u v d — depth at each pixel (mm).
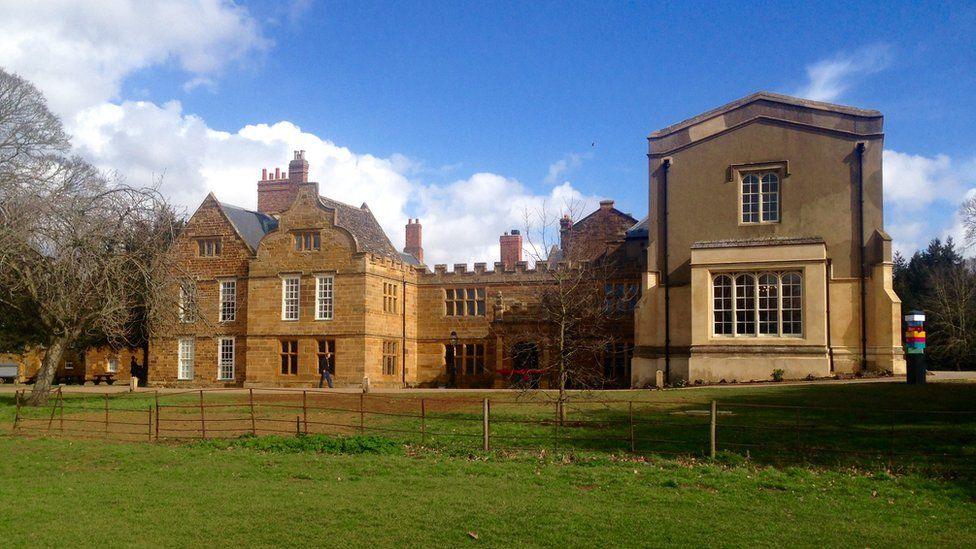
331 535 11383
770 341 33719
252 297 46656
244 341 47438
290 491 14195
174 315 31266
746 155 37094
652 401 25000
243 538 11266
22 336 43312
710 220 37375
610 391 30078
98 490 14391
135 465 17047
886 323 33906
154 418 24750
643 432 19312
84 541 11086
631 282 45469
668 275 37875
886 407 21953
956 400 22641
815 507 12758
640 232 45781
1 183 30703
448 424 21750
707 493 13695
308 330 45188
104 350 53719
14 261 27984
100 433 22234
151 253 30078
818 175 35875
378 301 45562
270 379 45781
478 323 48812
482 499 13383
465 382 48625
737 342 34125
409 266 49438
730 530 11484
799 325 33875
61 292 28016
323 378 43312
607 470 15531
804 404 23250
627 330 44844
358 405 27469
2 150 40625
